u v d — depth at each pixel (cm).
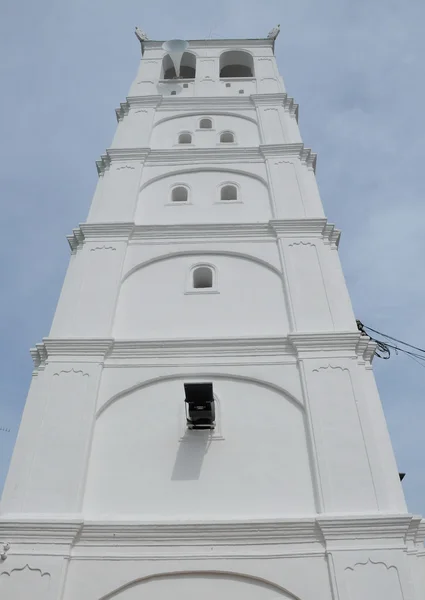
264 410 1181
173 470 1094
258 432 1146
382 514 992
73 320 1344
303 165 1931
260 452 1116
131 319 1372
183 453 1118
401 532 974
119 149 1933
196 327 1354
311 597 918
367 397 1208
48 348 1270
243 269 1503
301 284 1427
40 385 1219
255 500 1049
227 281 1468
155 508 1041
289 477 1079
